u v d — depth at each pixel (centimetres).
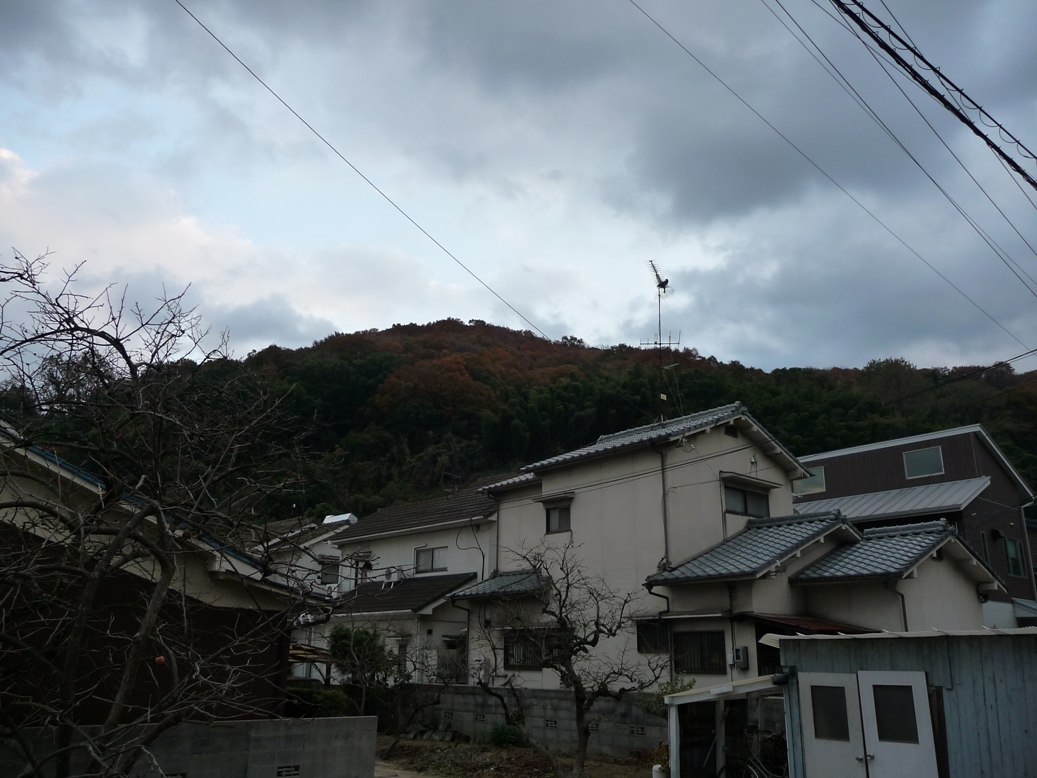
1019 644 790
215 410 647
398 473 3459
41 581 589
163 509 541
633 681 1375
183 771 815
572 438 3597
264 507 783
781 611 1435
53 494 684
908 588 1430
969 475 2359
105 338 559
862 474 2609
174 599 721
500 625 1730
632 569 1652
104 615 820
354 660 1510
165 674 860
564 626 1234
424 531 2256
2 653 528
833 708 914
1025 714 773
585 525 1783
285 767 888
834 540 1588
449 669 1733
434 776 1287
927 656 851
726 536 1703
